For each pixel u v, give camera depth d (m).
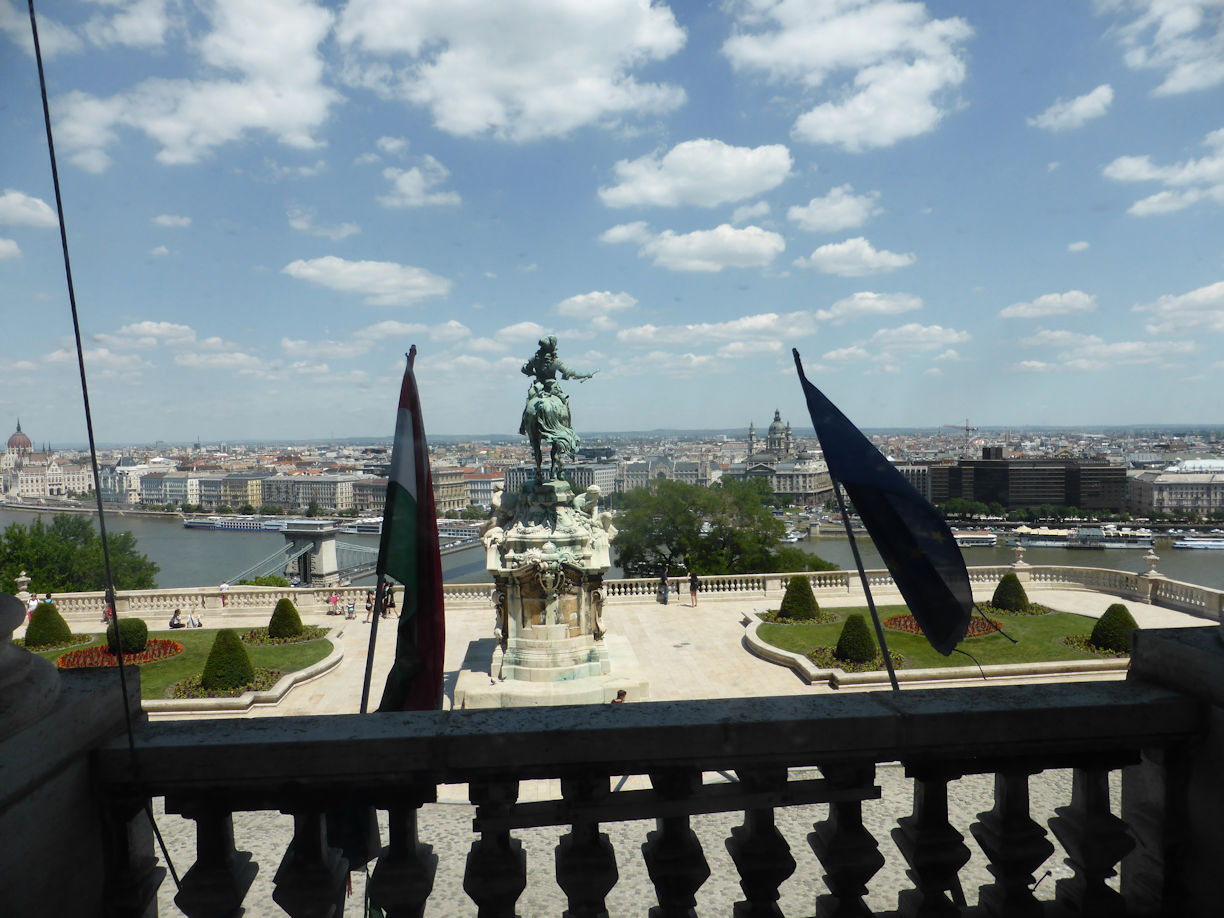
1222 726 5.09
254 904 14.19
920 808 5.50
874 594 57.41
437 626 8.91
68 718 4.57
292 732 4.89
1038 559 170.50
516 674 35.25
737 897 15.23
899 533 10.23
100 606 54.97
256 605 55.31
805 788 5.24
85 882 4.68
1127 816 5.78
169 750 4.73
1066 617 48.94
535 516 36.69
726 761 4.98
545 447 37.34
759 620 50.09
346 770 4.80
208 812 4.89
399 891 5.07
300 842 5.13
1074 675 37.84
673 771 5.12
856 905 5.52
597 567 36.09
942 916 5.52
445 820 18.67
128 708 5.06
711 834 17.98
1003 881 5.61
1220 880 5.20
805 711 5.14
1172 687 5.50
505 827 5.02
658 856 5.30
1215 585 121.44
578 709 5.18
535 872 16.27
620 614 53.75
